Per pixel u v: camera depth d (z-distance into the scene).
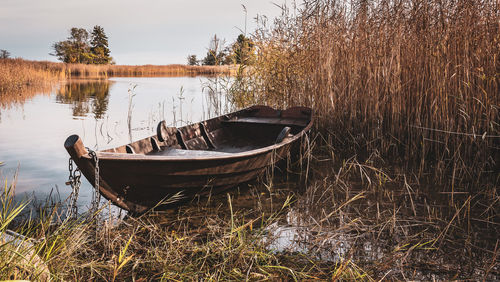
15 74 20.66
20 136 8.29
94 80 33.56
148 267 3.01
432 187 4.91
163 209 4.24
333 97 7.25
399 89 6.43
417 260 3.10
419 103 6.25
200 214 4.12
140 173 3.60
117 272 2.87
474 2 5.56
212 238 3.51
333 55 7.28
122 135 8.53
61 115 11.55
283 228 3.76
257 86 9.07
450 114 5.82
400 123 6.59
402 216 4.00
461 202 4.40
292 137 5.58
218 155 4.32
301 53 7.98
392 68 6.57
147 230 3.66
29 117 11.05
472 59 5.59
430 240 3.44
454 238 3.50
